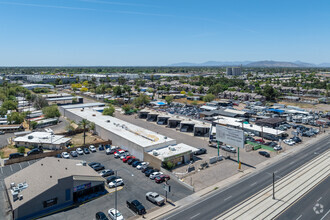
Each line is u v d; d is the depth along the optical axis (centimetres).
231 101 16412
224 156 6894
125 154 6806
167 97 16438
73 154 6806
